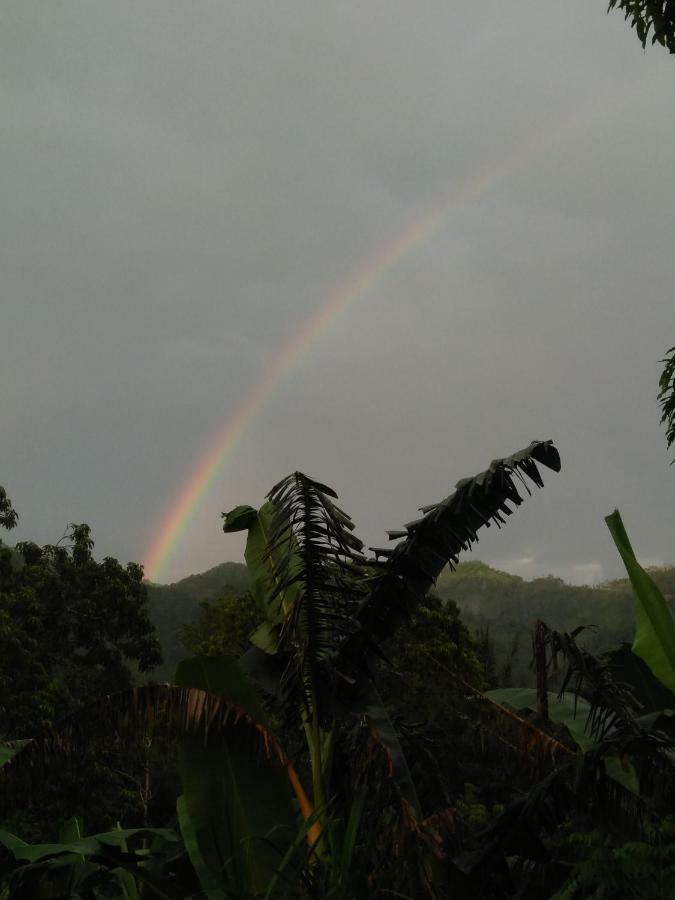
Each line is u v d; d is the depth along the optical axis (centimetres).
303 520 418
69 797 1720
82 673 2602
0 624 2164
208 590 10988
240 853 404
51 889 466
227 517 530
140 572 2858
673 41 645
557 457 416
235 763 417
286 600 474
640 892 368
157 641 2814
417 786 477
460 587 14762
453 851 401
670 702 501
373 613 436
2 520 2686
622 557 373
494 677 1989
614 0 651
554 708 516
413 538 427
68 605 2688
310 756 446
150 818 1712
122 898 502
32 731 2023
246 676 430
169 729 400
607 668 420
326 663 429
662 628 365
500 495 419
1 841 426
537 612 12156
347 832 359
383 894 368
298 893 366
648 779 386
